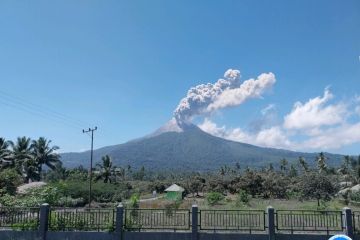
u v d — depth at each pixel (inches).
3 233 776.9
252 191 2696.9
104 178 3228.3
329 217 794.8
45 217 783.1
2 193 1369.3
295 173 4060.0
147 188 3417.8
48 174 3651.6
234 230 766.5
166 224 804.0
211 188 3011.8
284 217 901.8
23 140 3105.3
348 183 3100.4
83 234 770.2
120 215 775.7
